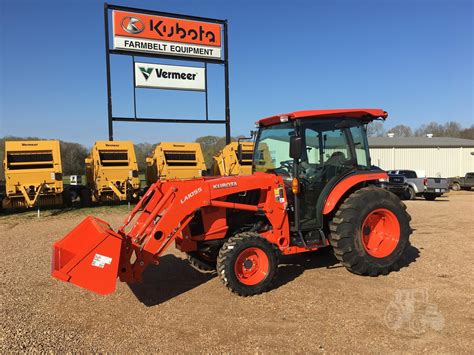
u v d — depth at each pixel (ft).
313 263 20.79
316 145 18.38
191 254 18.99
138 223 16.35
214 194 16.33
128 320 14.03
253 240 16.10
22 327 13.51
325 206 17.93
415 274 18.56
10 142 44.42
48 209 47.78
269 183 17.15
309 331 12.83
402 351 11.42
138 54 55.31
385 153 107.55
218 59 60.18
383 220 18.84
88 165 52.34
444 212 43.70
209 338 12.51
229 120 61.21
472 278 17.85
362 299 15.46
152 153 57.21
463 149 112.37
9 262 22.24
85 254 13.76
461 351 11.35
